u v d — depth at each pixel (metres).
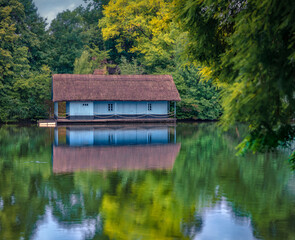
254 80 5.87
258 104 5.69
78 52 63.78
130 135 30.17
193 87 50.78
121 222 9.45
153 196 11.59
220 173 14.91
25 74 52.44
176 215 9.83
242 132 31.59
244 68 5.88
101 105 46.84
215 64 8.39
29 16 61.66
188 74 51.28
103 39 65.69
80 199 11.33
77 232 8.76
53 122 44.91
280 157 18.75
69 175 14.67
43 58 60.31
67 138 27.95
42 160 18.16
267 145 6.74
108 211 10.16
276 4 5.79
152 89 47.66
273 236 8.42
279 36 6.00
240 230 8.80
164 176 14.44
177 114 51.59
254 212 10.00
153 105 48.22
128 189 12.49
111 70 67.38
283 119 6.21
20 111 49.09
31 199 11.33
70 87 45.75
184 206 10.56
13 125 44.19
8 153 20.39
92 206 10.60
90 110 46.09
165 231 8.77
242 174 14.64
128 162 17.58
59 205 10.77
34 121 52.34
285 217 9.62
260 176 14.22
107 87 46.78
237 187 12.59
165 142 25.39
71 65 63.88
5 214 10.02
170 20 9.09
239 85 6.02
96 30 71.69
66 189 12.48
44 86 51.22
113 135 30.19
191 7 7.38
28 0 61.66
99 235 8.56
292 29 5.77
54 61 62.72
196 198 11.34
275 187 12.57
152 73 56.25
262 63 5.76
